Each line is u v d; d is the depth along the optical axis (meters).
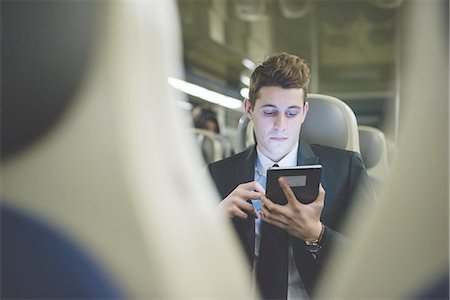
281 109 1.50
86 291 0.52
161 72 0.54
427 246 0.53
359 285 0.55
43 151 0.52
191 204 0.54
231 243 0.58
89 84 0.52
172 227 0.51
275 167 1.36
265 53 1.60
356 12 7.80
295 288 1.41
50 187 0.52
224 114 11.16
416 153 0.54
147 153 0.52
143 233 0.51
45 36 0.52
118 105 0.51
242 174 1.55
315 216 1.37
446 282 0.53
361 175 1.53
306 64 1.53
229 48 9.23
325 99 1.69
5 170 0.53
